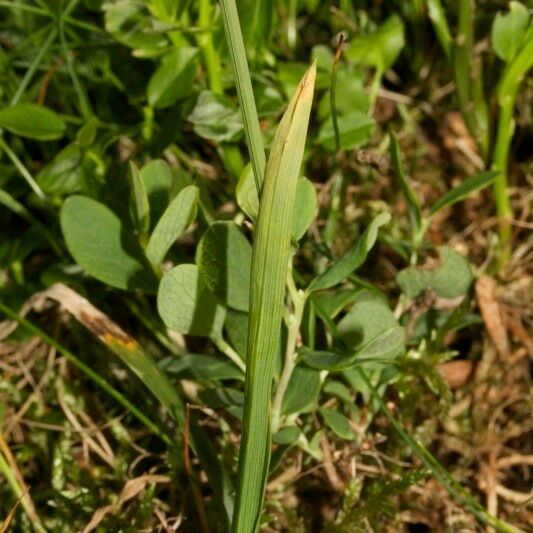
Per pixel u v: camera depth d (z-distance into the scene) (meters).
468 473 0.27
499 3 0.31
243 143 0.30
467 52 0.29
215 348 0.27
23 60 0.31
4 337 0.27
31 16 0.31
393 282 0.29
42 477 0.27
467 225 0.31
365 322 0.24
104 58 0.30
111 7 0.27
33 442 0.27
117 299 0.28
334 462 0.26
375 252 0.30
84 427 0.27
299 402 0.23
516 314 0.29
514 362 0.28
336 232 0.29
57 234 0.29
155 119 0.30
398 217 0.31
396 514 0.25
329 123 0.28
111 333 0.24
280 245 0.19
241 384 0.27
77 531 0.25
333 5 0.32
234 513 0.20
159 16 0.26
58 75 0.31
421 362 0.26
